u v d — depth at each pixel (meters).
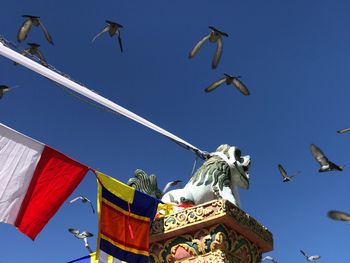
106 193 8.37
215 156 10.97
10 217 7.41
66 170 7.89
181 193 10.30
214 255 8.65
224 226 8.82
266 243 9.56
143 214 8.76
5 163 7.48
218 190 10.39
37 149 7.72
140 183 10.75
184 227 8.91
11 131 7.57
